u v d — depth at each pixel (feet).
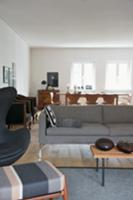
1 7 15.75
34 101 22.80
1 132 8.96
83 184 8.77
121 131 12.07
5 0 14.39
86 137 12.05
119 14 17.29
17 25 20.74
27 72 31.68
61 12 16.90
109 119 13.96
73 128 12.12
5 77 20.17
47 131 11.97
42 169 6.20
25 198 5.49
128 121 13.97
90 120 13.87
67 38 26.53
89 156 12.31
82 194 7.95
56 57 33.86
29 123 19.22
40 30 22.62
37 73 34.01
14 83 23.77
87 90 34.12
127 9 16.14
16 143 8.37
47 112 12.14
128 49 33.68
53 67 33.94
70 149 13.61
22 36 25.59
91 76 34.35
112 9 16.14
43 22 19.66
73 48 33.71
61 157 12.12
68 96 23.76
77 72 34.35
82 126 12.45
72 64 34.04
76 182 8.93
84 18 18.39
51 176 5.82
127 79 34.19
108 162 11.31
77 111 13.92
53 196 5.81
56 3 14.97
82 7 15.75
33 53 33.81
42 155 12.39
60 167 10.59
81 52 33.81
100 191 8.21
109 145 8.98
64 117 13.70
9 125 18.31
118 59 33.83
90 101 23.65
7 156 7.47
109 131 12.08
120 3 14.92
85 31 22.94
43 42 29.25
